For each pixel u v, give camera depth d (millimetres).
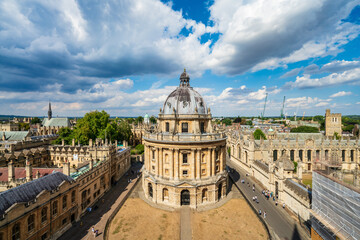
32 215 38875
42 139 110188
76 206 51500
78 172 59094
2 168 57094
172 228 49219
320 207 40969
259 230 48125
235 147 114062
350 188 33312
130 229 48812
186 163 60094
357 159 98812
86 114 115188
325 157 44438
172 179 59812
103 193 68875
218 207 59375
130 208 58906
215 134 62906
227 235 46312
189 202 59875
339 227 35500
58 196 45062
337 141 103250
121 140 136750
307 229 47250
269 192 68062
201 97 70062
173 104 65750
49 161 92688
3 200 34969
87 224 50750
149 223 51281
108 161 73375
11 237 34375
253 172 87750
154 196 62062
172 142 58312
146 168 68188
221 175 63750
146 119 199875
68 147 91312
